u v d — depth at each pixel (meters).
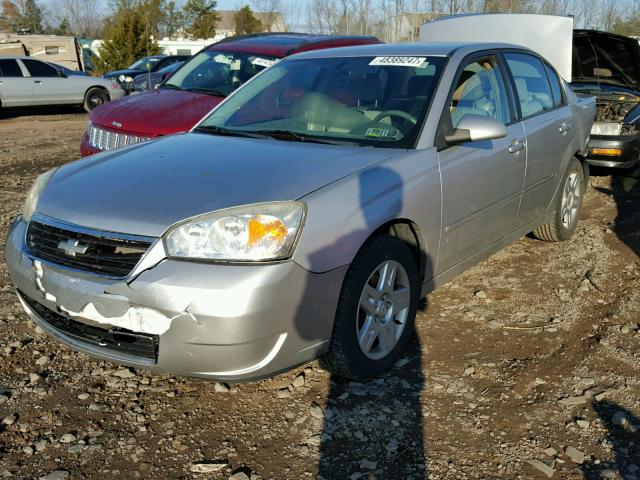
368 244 3.01
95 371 3.31
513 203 4.25
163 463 2.63
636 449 2.73
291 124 3.83
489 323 3.88
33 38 24.38
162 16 42.47
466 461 2.65
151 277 2.58
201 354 2.59
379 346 3.21
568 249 5.22
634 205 6.68
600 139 7.26
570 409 3.01
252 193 2.79
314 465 2.62
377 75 3.93
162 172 3.11
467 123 3.49
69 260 2.80
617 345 3.62
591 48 8.51
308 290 2.71
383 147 3.42
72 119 15.74
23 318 3.88
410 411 2.98
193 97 6.32
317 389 3.15
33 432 2.81
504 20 7.76
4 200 6.82
